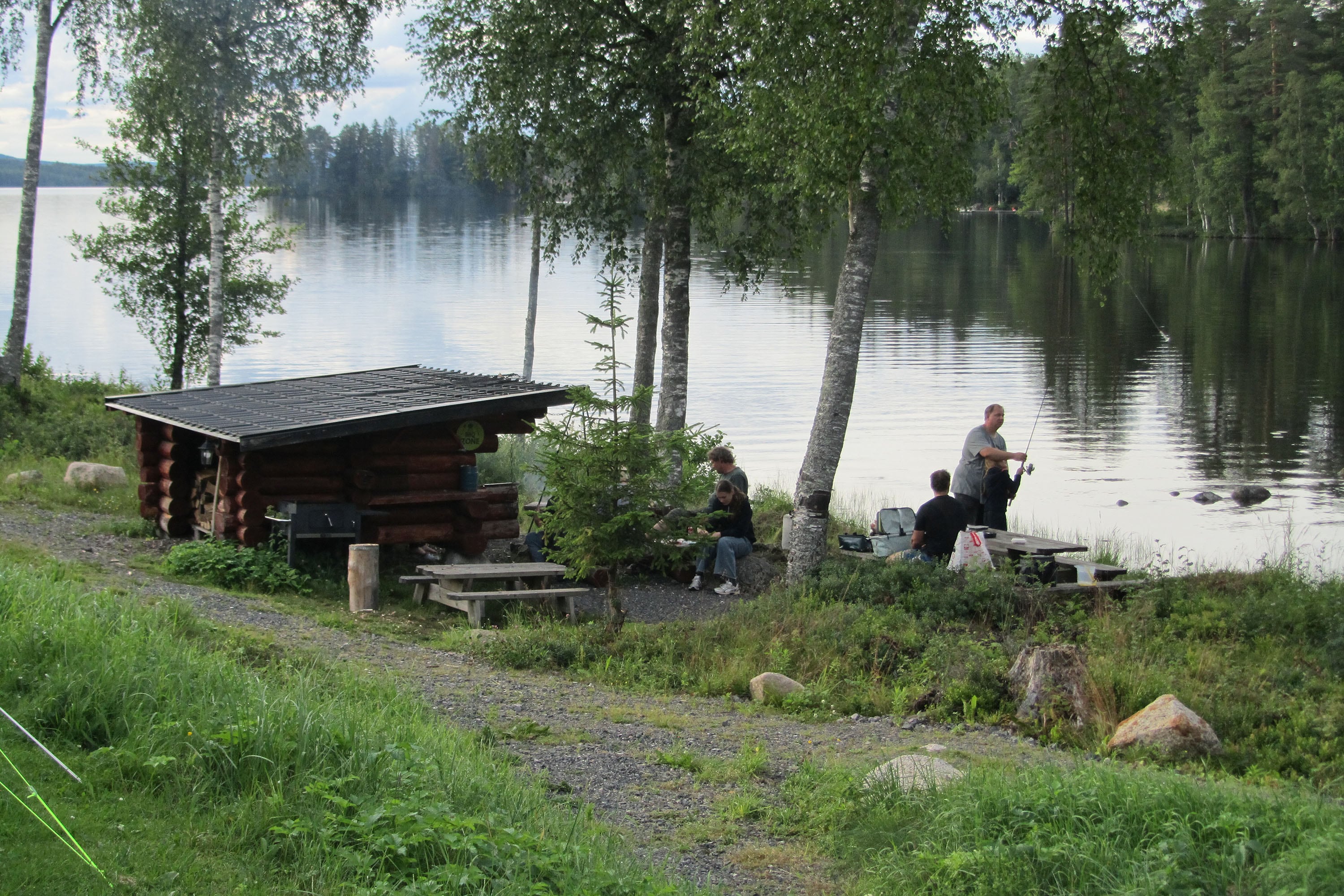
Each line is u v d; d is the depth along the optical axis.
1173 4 13.80
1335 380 34.16
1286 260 72.50
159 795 5.34
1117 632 11.03
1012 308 51.75
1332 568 16.92
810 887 5.70
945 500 13.38
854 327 13.59
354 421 12.72
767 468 24.08
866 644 10.84
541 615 12.12
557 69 17.39
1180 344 41.00
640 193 19.22
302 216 148.50
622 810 6.62
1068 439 27.36
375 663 9.44
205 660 7.07
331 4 21.97
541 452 11.05
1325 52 77.31
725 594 13.88
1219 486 23.22
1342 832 5.02
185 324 27.02
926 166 13.15
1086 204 14.97
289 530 12.91
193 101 21.50
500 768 6.70
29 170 22.25
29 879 4.37
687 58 16.41
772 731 8.73
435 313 51.25
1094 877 5.07
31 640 6.54
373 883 4.79
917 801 6.38
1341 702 9.28
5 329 44.22
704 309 51.81
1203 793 5.88
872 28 12.43
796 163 13.43
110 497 16.59
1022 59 14.88
